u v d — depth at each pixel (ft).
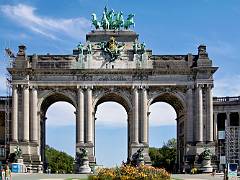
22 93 405.80
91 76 408.05
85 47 412.57
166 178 211.00
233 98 453.99
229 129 440.04
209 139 406.21
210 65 408.26
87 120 405.39
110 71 407.03
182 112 423.64
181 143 434.71
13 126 403.54
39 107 408.26
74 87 408.26
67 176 325.01
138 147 402.93
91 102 407.23
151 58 411.75
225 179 232.32
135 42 413.18
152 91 411.13
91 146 402.93
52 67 408.05
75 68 406.82
